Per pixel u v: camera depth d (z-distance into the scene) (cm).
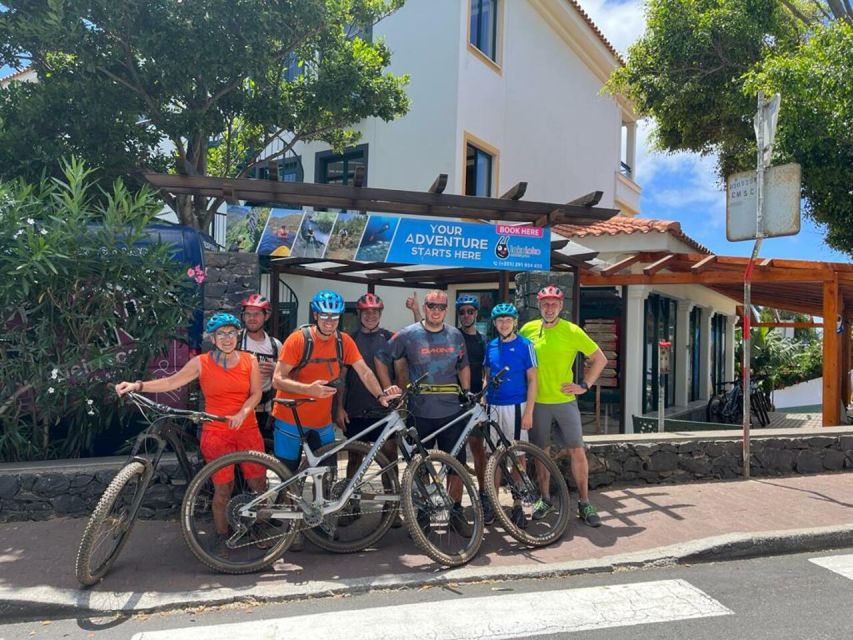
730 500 599
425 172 1116
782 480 677
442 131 1103
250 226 597
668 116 1223
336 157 1221
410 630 357
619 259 1041
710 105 1176
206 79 791
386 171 1159
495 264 642
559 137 1485
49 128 789
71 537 478
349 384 531
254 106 883
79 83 770
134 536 488
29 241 510
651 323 1209
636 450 655
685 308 1365
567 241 706
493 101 1216
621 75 1266
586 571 447
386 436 471
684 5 1137
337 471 478
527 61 1349
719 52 1120
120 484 407
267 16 756
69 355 548
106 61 771
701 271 870
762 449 697
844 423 1206
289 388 444
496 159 1227
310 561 455
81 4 704
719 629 360
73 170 580
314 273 866
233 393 457
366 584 414
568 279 661
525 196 1344
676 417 1236
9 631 358
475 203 616
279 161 1298
